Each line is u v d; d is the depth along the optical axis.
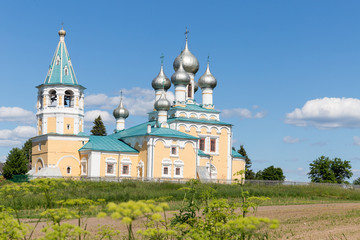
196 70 89.31
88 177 64.38
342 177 99.25
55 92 74.06
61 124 72.81
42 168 72.19
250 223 11.05
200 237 14.23
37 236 22.25
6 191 19.05
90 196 40.81
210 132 83.06
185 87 85.69
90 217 30.25
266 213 35.91
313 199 55.59
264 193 55.34
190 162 76.12
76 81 75.00
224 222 16.17
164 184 56.84
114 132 91.38
